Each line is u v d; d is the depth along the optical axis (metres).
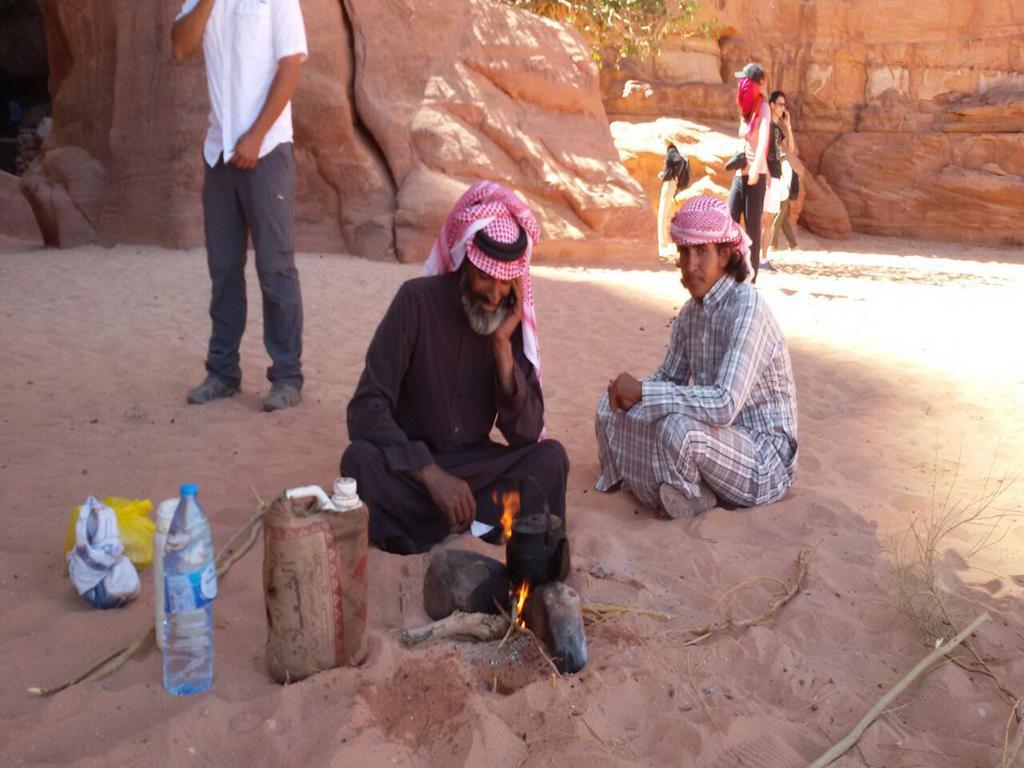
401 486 3.68
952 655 3.09
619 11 16.66
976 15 19.31
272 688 2.74
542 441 3.94
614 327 8.63
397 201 12.73
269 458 4.82
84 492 4.29
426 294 3.65
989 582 3.64
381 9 13.00
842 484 4.71
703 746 2.56
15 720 2.58
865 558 3.79
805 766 2.54
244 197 5.54
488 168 13.07
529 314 3.76
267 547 2.72
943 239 19.34
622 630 3.10
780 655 3.02
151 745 2.44
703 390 4.00
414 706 2.66
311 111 12.70
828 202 18.83
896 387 6.75
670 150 15.16
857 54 19.59
